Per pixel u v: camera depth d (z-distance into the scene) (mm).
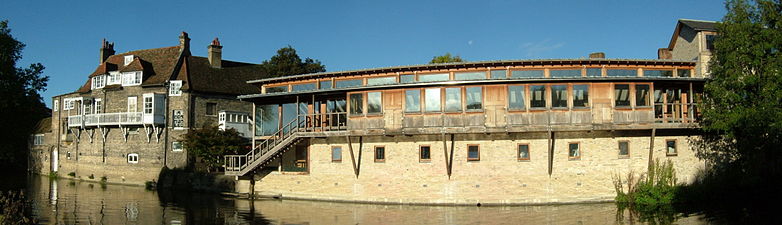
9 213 17266
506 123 23828
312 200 26844
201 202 27000
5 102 38031
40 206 26031
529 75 25109
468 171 24578
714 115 23094
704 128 23469
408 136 25234
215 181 31672
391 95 25016
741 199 24062
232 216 22703
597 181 24297
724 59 23609
